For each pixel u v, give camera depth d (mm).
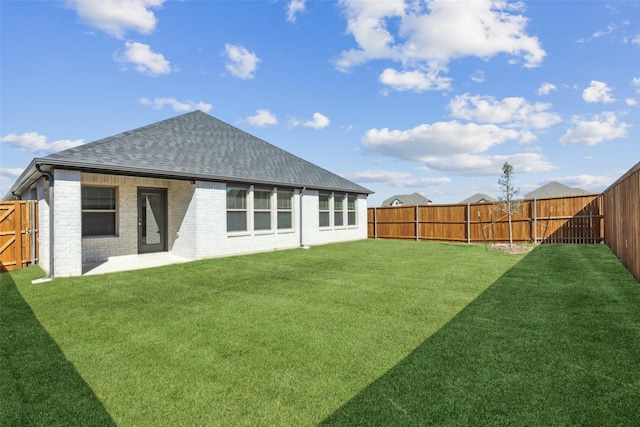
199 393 2977
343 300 5992
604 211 13344
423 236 19125
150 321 5008
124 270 9203
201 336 4367
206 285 7414
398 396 2836
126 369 3467
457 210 17844
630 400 2693
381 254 12492
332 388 2998
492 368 3295
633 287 6441
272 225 13945
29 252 10391
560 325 4461
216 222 11781
